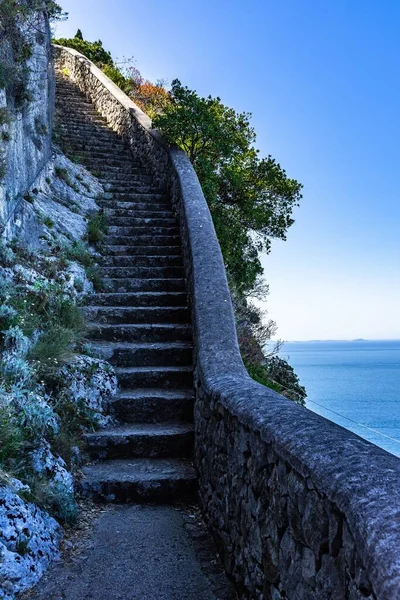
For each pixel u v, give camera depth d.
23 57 5.94
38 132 6.96
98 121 12.65
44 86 7.41
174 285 6.53
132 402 4.71
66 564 2.97
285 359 10.07
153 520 3.60
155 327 5.64
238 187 9.89
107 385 4.80
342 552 1.52
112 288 6.45
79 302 5.85
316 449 1.85
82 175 8.73
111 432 4.41
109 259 6.93
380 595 1.19
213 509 3.34
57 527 3.20
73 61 16.64
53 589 2.72
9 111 5.26
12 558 2.68
